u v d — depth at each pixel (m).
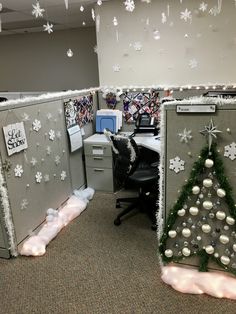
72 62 6.23
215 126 1.61
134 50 3.60
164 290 1.83
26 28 5.64
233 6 3.17
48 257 2.21
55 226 2.51
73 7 3.82
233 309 1.67
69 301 1.77
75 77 6.32
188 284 1.80
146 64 3.61
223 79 3.43
